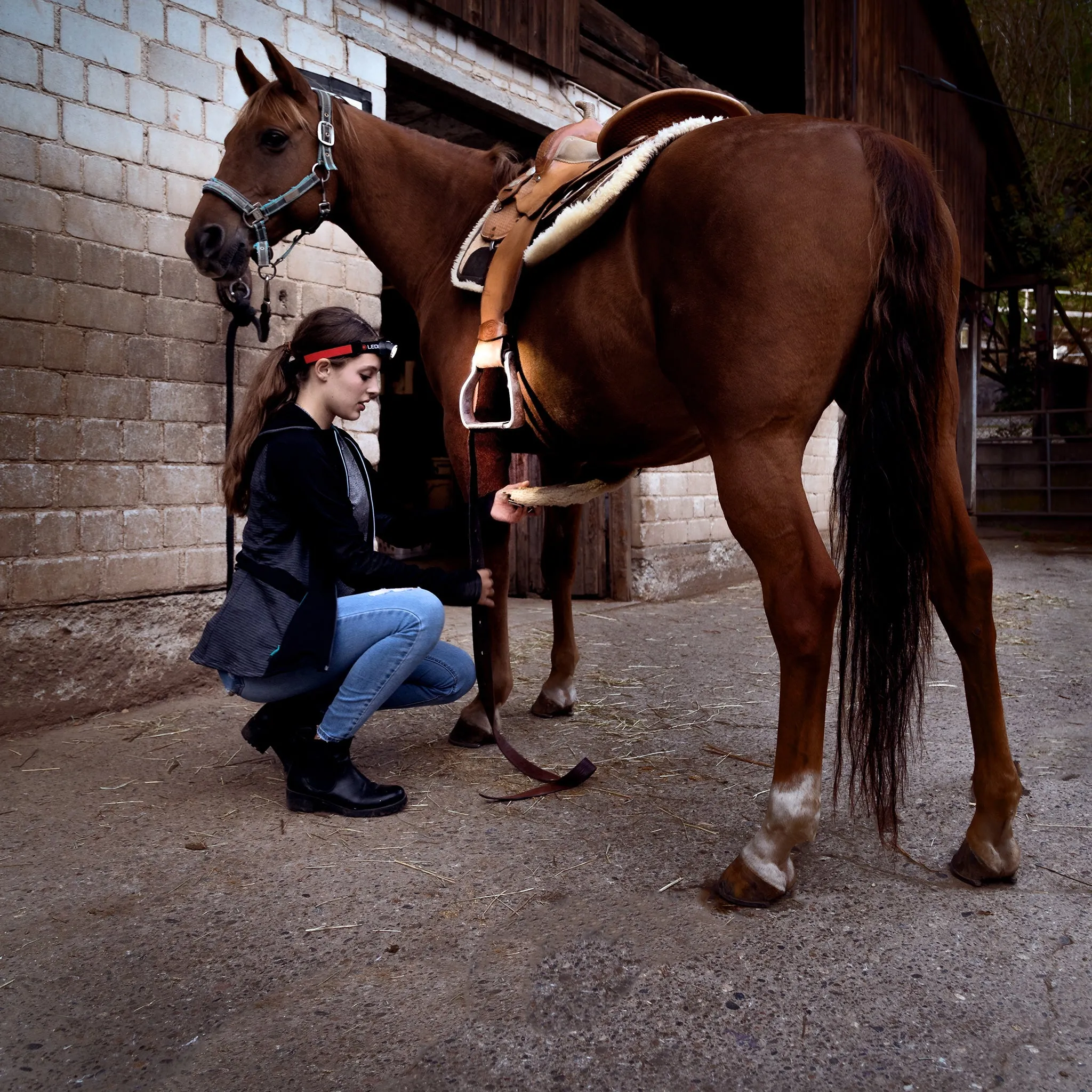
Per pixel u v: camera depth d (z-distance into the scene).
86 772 2.54
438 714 3.12
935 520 1.72
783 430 1.62
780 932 1.60
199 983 1.48
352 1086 1.22
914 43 8.64
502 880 1.84
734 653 4.17
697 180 1.69
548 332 2.05
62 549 3.03
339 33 3.87
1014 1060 1.24
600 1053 1.28
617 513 5.78
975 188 10.52
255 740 2.27
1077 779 2.37
